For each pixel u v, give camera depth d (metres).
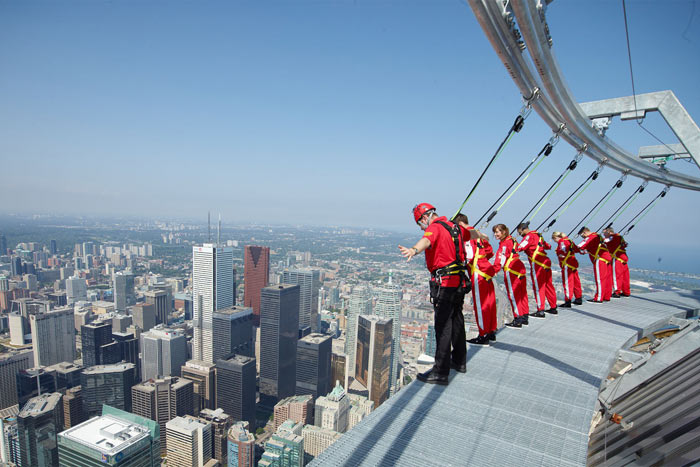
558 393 3.82
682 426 3.72
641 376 5.67
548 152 5.66
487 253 5.50
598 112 6.39
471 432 3.06
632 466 3.75
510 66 4.31
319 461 2.66
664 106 5.69
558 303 8.86
